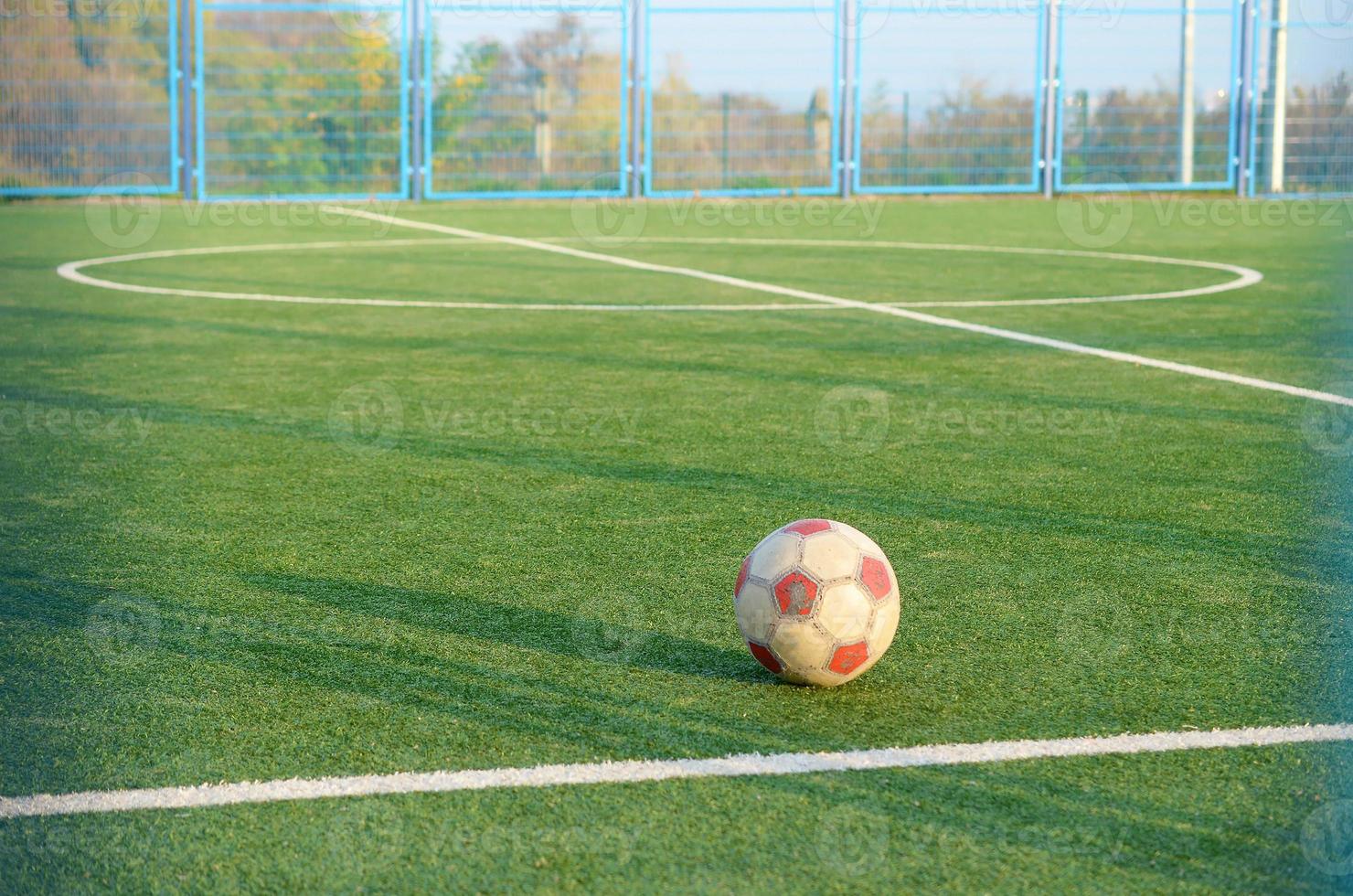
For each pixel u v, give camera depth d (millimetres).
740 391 6273
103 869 2098
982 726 2615
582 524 4062
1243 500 4352
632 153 21344
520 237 15188
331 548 3830
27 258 12617
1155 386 6445
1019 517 4156
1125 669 2916
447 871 2072
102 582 3525
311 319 8797
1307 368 6953
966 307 9422
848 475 4672
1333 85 21656
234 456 4977
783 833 2186
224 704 2725
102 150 19562
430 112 20484
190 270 11742
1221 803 2293
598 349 7574
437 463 4863
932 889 2021
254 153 20094
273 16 19859
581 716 2658
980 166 21906
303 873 2074
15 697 2768
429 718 2652
